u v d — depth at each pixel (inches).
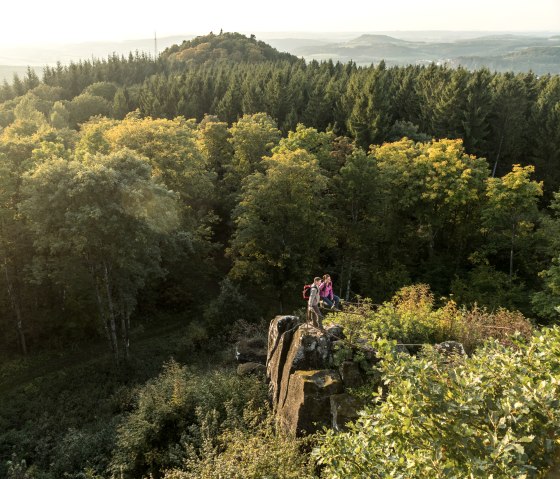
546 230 1373.0
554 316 1168.2
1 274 1168.8
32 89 4377.5
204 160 1691.7
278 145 1820.9
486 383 265.9
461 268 1626.5
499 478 209.5
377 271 1576.0
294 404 521.3
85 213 877.2
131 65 5383.9
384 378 282.7
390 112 2903.5
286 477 398.3
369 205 1437.0
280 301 1379.2
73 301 1179.3
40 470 678.5
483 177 1553.9
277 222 1317.7
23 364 1118.4
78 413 872.9
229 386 658.2
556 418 231.8
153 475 568.7
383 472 264.5
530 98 2903.5
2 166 1072.2
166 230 1146.7
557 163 2306.8
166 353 1167.0
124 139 1525.6
